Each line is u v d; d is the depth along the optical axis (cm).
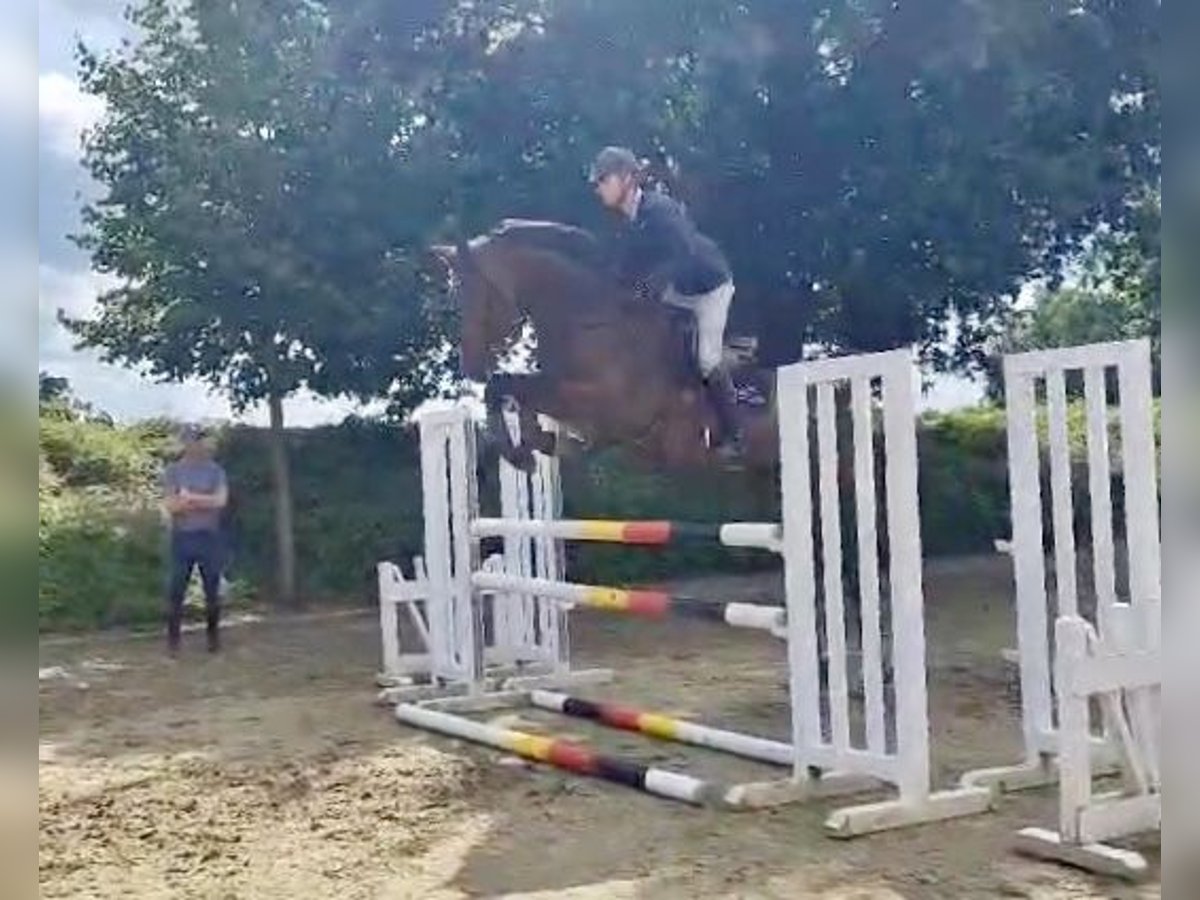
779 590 1443
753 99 1210
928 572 1590
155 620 1379
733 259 1277
